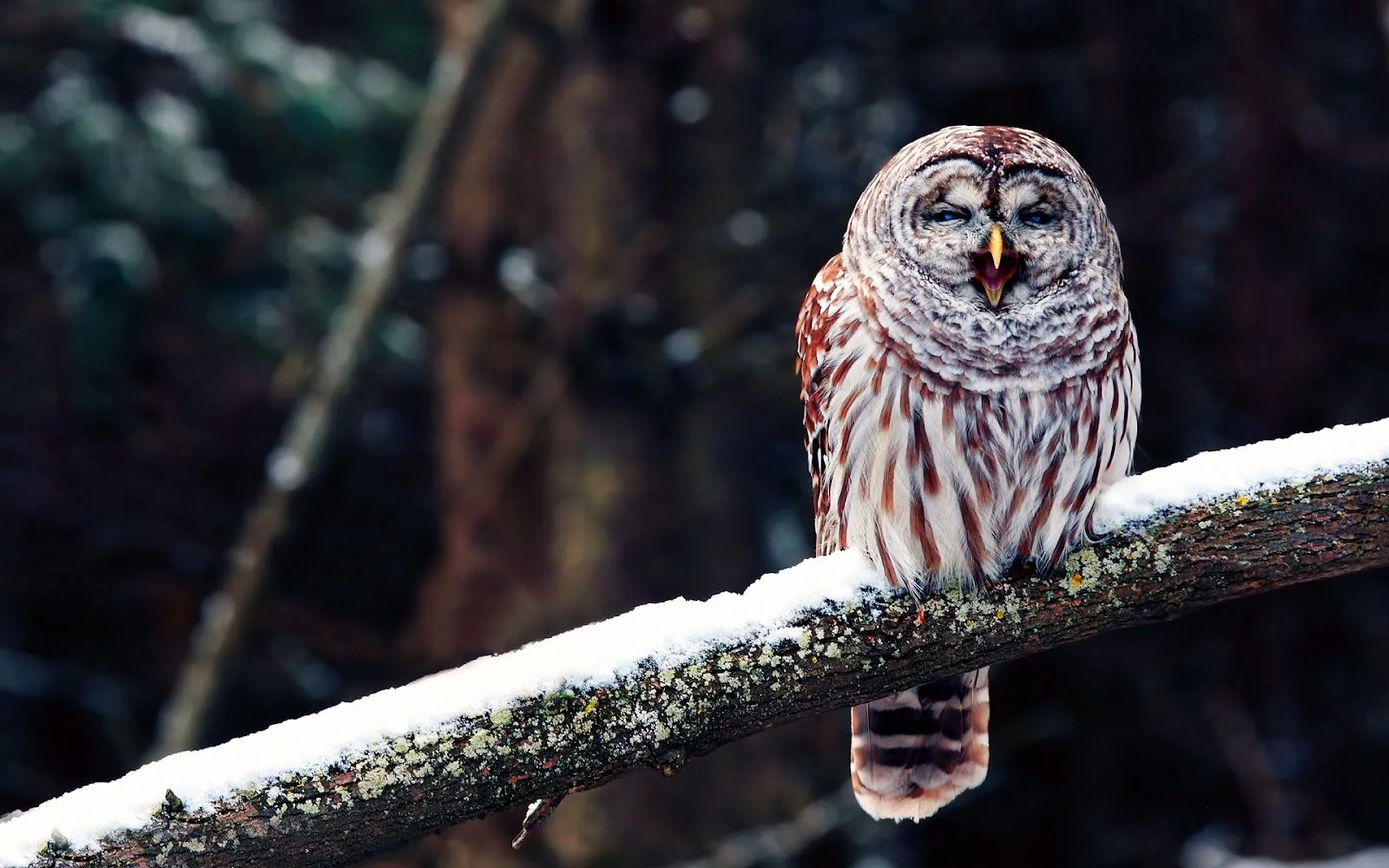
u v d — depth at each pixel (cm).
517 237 1381
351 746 530
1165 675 1627
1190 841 1694
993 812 1770
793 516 1656
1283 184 1489
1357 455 595
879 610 594
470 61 1226
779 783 1362
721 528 1384
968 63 1620
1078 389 677
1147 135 1636
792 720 591
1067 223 693
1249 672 1595
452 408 1416
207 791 516
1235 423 1542
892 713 742
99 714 1789
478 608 1379
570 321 1309
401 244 1237
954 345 677
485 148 1380
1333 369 1539
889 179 724
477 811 545
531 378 1390
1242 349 1517
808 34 1623
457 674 551
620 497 1339
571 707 548
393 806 531
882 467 685
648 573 1343
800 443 1641
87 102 1565
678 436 1370
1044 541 609
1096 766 1702
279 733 531
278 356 1659
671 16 1360
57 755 1814
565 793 558
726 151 1403
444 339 1434
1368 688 1603
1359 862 1464
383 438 1861
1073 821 1736
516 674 549
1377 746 1603
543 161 1373
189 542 1811
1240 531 598
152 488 1798
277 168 1712
